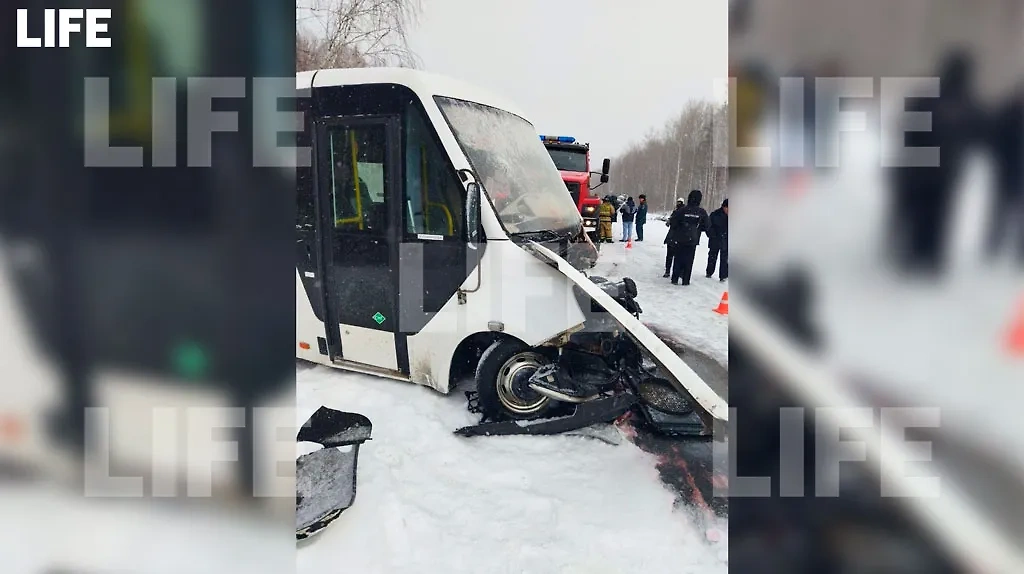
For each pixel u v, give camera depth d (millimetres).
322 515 2350
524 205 3707
